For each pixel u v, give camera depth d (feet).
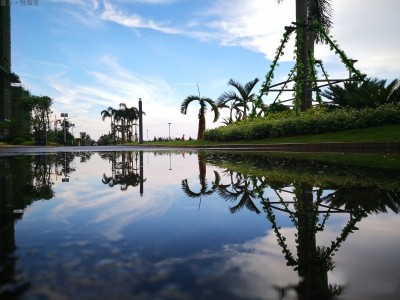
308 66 56.13
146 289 2.09
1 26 217.77
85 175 10.75
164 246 3.07
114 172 11.96
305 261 2.74
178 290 2.10
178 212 4.79
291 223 4.20
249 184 8.27
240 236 3.52
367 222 4.29
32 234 3.44
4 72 217.36
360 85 48.57
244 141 54.29
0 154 32.65
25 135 196.24
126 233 3.55
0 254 2.76
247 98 82.74
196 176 10.25
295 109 50.55
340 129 41.47
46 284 2.14
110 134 256.93
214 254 2.87
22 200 5.83
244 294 2.07
